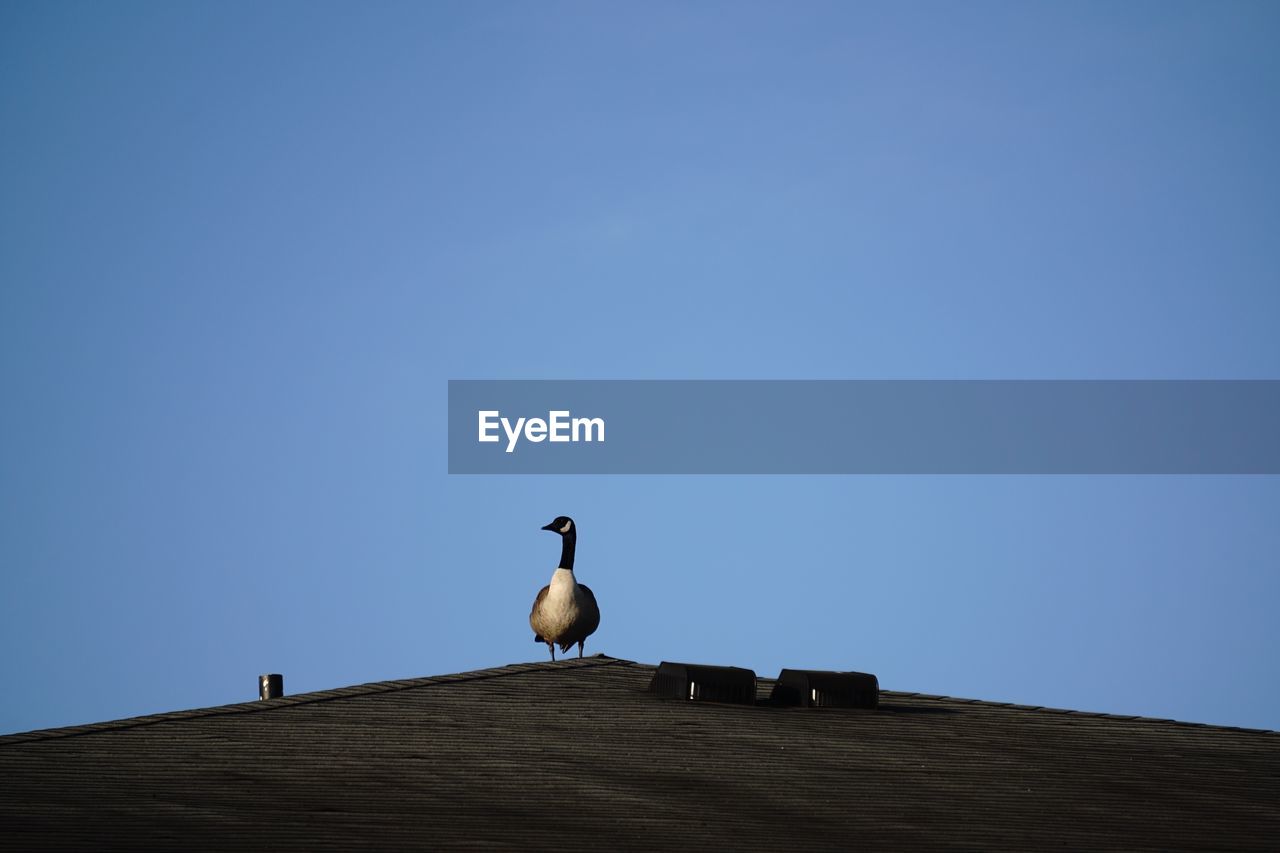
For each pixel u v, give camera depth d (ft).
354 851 42.98
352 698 71.61
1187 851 49.65
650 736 64.85
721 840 47.21
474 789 52.65
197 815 46.78
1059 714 79.41
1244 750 71.41
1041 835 50.80
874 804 54.13
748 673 76.69
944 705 80.48
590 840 46.11
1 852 41.34
